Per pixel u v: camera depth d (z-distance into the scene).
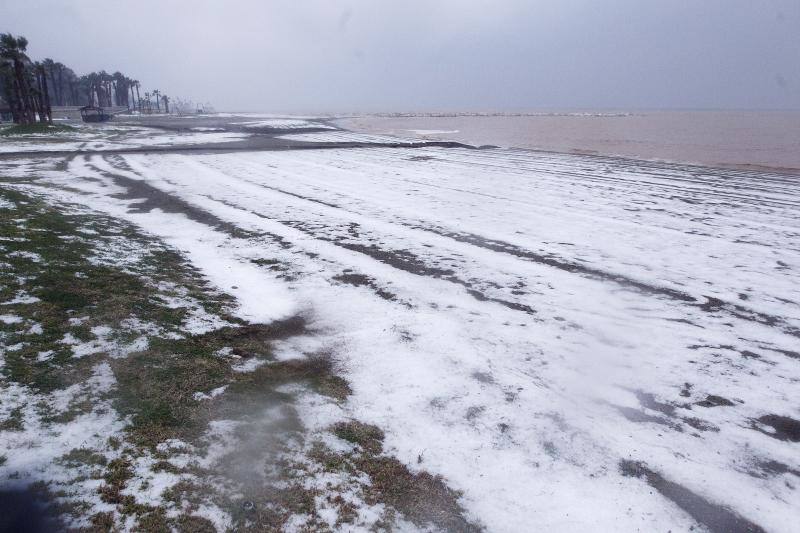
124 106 160.00
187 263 11.56
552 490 5.14
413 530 4.54
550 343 8.38
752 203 19.66
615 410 6.59
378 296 10.25
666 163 32.41
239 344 7.80
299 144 44.06
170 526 4.17
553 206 19.00
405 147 42.34
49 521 4.02
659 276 11.68
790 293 10.74
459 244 14.01
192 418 5.67
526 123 107.19
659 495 5.12
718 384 7.26
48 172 24.03
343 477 5.11
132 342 7.12
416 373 7.32
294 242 13.84
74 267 9.59
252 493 4.69
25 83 58.47
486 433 6.03
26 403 5.39
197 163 29.47
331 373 7.28
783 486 5.30
